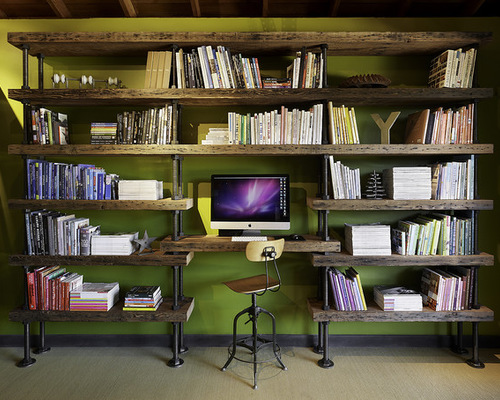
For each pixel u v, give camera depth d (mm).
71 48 2793
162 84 2713
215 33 2635
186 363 2791
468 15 3051
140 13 3217
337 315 2686
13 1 3035
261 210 2875
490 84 3002
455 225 2719
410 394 2387
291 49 2818
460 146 2635
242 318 3096
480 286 3064
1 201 3045
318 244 2684
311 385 2488
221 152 2650
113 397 2357
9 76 3018
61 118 2916
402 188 2721
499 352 2982
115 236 2768
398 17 3098
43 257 2695
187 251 2814
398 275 3080
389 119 2811
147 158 3072
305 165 3062
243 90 2654
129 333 3082
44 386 2486
